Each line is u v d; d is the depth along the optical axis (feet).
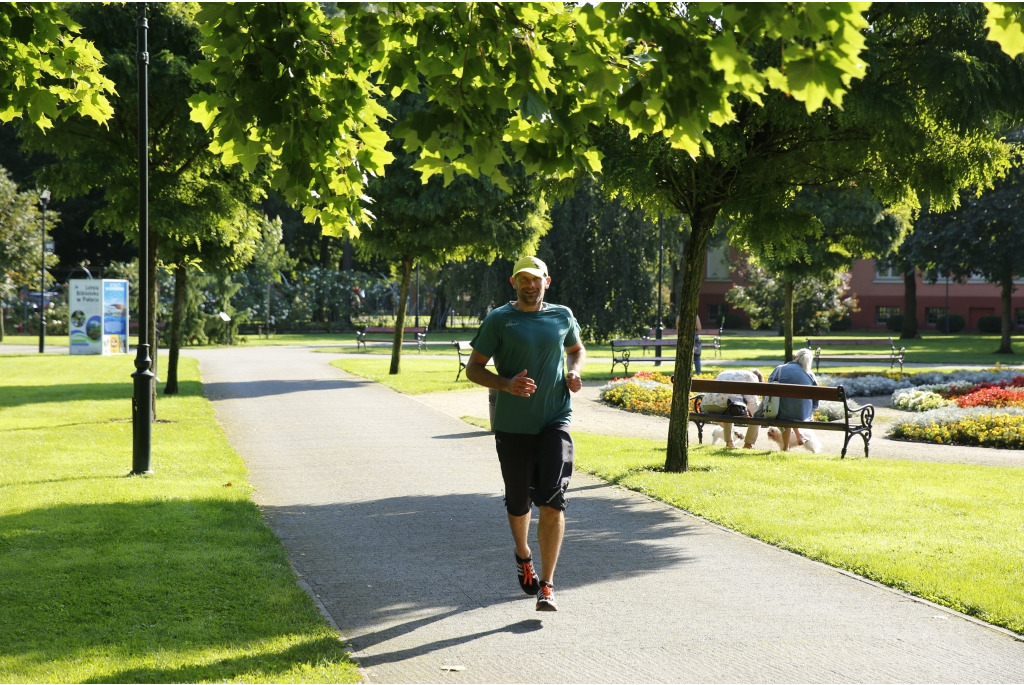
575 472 33.01
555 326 17.28
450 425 45.50
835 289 134.41
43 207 114.93
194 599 17.19
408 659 14.62
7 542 21.02
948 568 19.25
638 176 28.89
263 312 157.99
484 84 16.20
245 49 16.37
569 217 120.47
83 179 43.91
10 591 17.44
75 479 29.35
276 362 92.58
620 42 14.55
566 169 16.74
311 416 49.08
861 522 23.66
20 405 52.06
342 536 22.93
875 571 19.17
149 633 15.40
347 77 18.17
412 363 91.40
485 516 25.22
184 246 51.01
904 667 14.20
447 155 17.20
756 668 14.17
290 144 17.65
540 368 17.19
